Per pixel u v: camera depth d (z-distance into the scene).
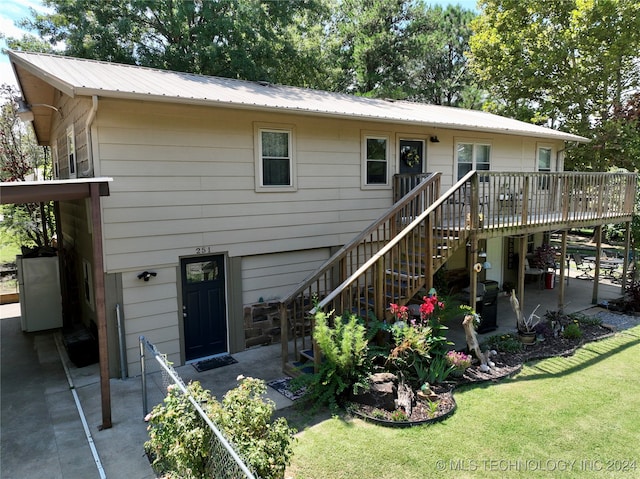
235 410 3.70
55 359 7.43
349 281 6.40
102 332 5.04
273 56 17.64
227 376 6.63
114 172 6.33
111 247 6.39
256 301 8.00
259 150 7.71
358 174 9.16
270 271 8.16
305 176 8.37
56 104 9.45
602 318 9.53
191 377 6.61
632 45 16.27
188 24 16.86
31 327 8.96
